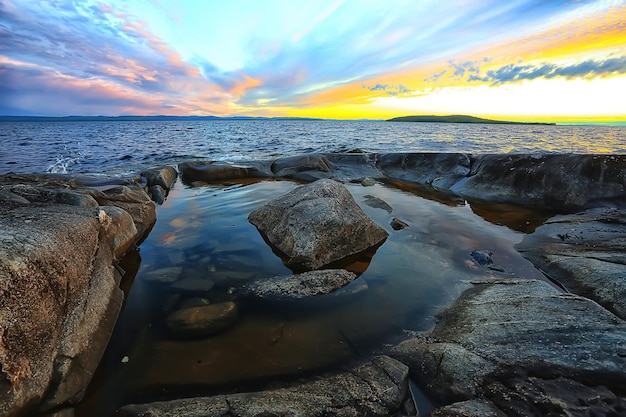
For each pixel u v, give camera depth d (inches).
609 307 193.6
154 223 369.4
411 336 183.6
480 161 567.8
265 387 147.3
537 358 149.3
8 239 143.3
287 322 193.3
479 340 164.9
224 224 364.2
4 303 120.3
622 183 402.0
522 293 204.2
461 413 124.2
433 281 243.8
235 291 225.6
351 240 292.0
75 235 186.5
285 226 307.6
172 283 236.1
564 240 305.1
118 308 202.1
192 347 171.8
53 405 129.5
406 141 1524.4
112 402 139.6
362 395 139.0
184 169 659.4
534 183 465.7
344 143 1412.4
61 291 152.8
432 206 449.7
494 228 359.6
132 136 2089.1
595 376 137.6
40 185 353.4
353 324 193.6
